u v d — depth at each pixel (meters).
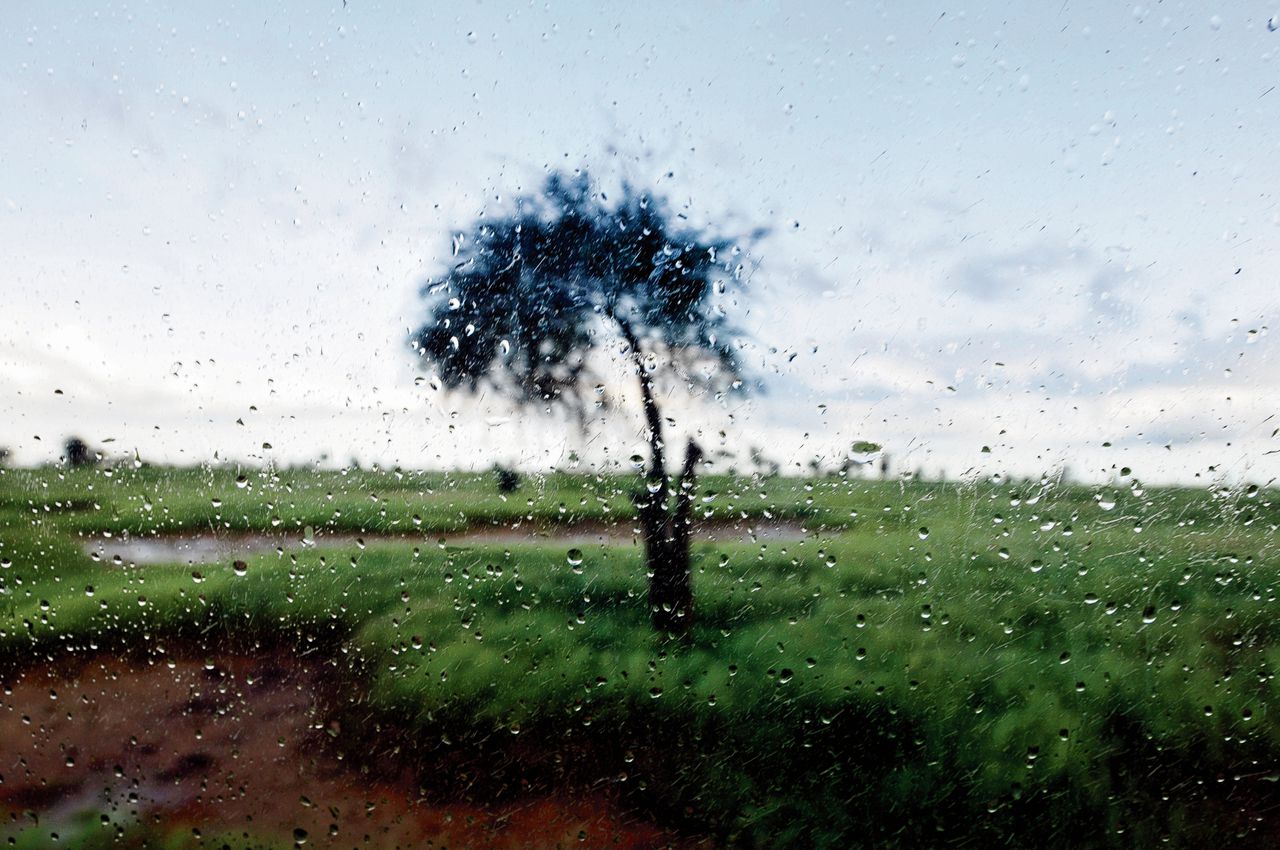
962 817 1.61
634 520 2.20
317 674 2.06
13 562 2.21
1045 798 1.63
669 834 1.63
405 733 1.90
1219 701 1.76
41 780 1.77
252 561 2.26
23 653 2.09
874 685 1.90
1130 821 1.56
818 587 2.07
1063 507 2.01
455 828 1.63
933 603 2.03
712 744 1.83
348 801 1.71
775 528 2.11
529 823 1.64
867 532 2.09
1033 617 1.98
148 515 2.28
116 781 1.75
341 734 1.90
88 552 2.24
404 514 2.28
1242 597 1.90
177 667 2.09
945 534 2.06
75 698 2.01
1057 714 1.79
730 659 1.99
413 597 2.22
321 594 2.22
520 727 1.91
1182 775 1.65
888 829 1.61
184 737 1.88
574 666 2.03
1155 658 1.87
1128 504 1.98
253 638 2.15
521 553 2.24
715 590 2.09
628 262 2.25
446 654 2.07
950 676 1.91
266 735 1.90
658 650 2.04
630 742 1.85
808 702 1.88
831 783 1.71
